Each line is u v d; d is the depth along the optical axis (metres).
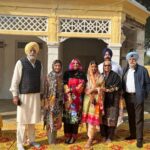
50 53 4.95
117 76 3.41
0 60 6.86
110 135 3.53
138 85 3.38
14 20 4.89
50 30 4.91
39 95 3.29
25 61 3.19
